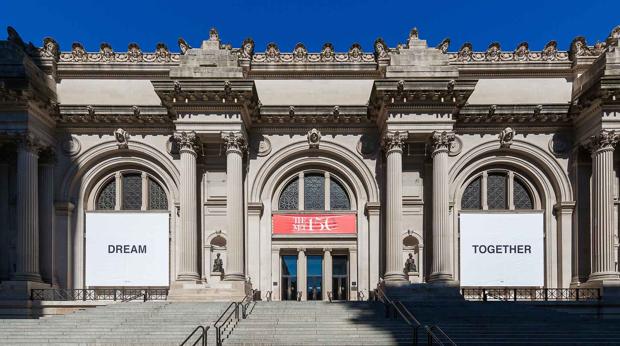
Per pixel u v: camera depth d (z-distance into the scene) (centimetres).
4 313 3338
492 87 3925
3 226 3744
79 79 3944
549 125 3825
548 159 3816
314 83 3962
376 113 3731
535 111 3753
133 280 3812
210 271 3759
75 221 3847
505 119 3803
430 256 3738
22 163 3459
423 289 3341
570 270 3734
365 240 3841
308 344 2236
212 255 3775
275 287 3809
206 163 3831
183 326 2519
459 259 3803
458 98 3491
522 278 3781
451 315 2742
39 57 3841
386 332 2386
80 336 2400
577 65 3841
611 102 3366
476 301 3291
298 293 3828
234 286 3366
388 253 3469
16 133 3431
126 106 3775
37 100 3488
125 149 3856
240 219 3488
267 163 3853
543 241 3806
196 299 3331
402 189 3806
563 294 3656
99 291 3812
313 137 3841
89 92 3934
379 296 3428
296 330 2416
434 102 3491
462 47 3950
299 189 3919
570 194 3781
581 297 3462
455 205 3828
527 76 3928
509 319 2638
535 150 3822
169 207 3872
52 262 3722
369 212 3812
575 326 2503
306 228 3872
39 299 3438
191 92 3447
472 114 3775
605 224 3378
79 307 3456
